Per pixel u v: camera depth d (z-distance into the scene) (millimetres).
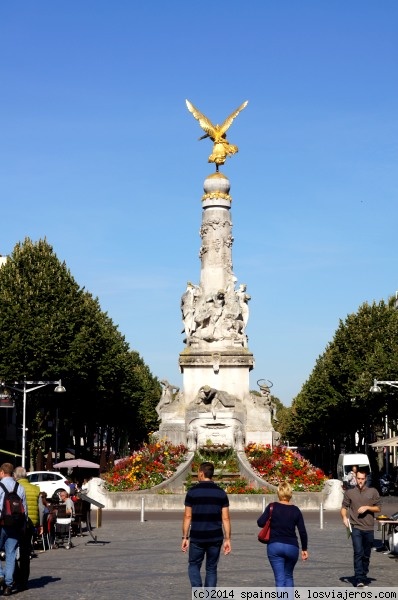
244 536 41156
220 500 20516
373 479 98875
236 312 73625
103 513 55719
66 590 24734
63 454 97188
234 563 30484
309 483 59969
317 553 33844
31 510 28109
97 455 128875
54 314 79500
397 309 108875
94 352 81688
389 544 33938
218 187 75875
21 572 25000
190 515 20547
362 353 102875
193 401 69875
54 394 82688
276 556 20031
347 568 29172
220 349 72500
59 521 36375
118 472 62094
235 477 62062
